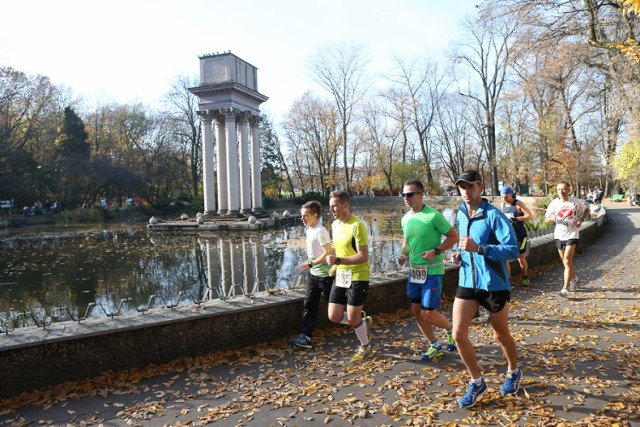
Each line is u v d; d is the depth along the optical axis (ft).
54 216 123.34
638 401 11.70
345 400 12.64
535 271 32.19
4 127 130.52
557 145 116.57
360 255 15.07
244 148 116.78
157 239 76.48
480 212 12.23
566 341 16.84
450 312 22.09
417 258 15.35
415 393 12.92
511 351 12.40
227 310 16.97
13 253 61.26
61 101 165.89
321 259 16.84
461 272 12.42
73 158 140.05
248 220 97.14
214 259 52.60
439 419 11.40
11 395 13.57
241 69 112.47
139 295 35.35
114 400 13.24
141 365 15.46
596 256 38.01
